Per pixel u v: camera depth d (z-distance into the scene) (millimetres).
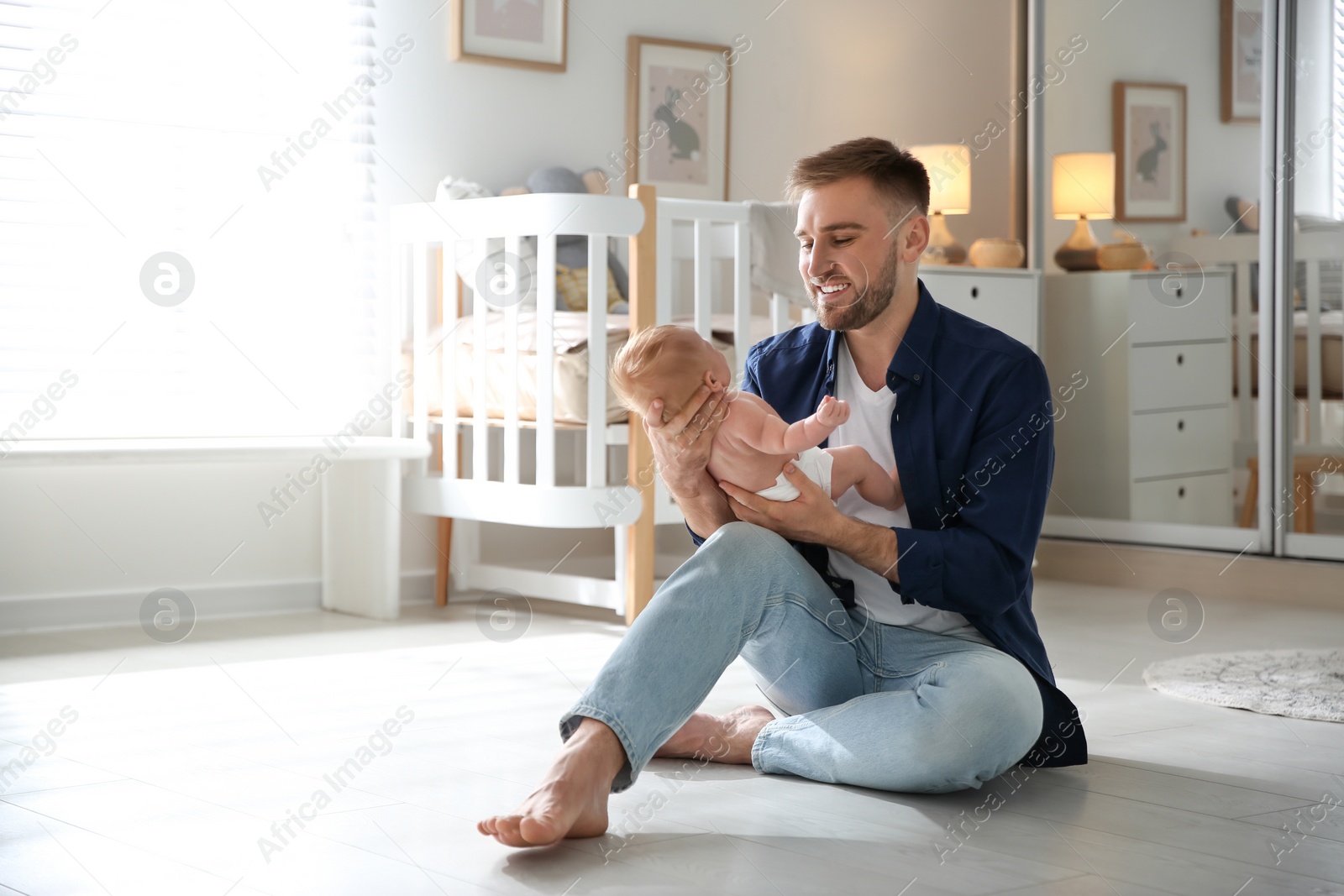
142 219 2844
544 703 1882
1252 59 3258
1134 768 1500
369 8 3129
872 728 1327
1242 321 3287
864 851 1158
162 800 1337
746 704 1853
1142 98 3557
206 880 1074
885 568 1321
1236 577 3189
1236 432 3295
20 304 2682
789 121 3898
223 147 2955
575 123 3471
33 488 2686
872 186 1348
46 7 2725
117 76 2816
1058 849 1174
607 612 2949
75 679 2094
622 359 1369
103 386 2791
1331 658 2250
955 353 1401
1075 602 3090
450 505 2865
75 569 2736
